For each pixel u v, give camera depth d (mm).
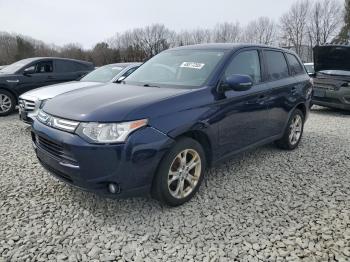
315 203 3475
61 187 3791
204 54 4090
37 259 2562
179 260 2574
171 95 3260
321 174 4277
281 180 4059
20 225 3008
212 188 3799
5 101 8438
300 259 2592
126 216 3180
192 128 3250
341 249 2709
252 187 3844
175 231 2943
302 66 5598
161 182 3113
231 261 2568
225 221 3107
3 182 3930
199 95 3400
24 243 2752
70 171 2953
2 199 3494
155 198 3250
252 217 3182
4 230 2926
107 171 2832
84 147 2805
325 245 2762
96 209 3303
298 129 5395
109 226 3014
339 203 3482
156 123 2980
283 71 4938
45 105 3564
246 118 4000
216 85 3609
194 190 3500
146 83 3932
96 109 2971
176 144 3170
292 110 5051
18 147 5391
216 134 3574
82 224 3041
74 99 3344
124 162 2824
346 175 4258
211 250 2693
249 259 2592
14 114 8648
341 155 5082
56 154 3090
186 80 3754
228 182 3973
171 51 4582
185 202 3430
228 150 3848
